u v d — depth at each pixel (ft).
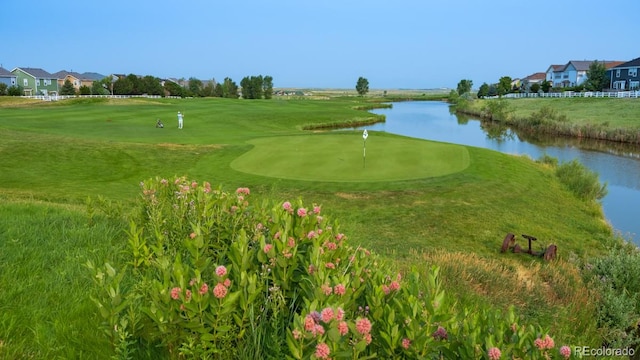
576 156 94.12
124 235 17.24
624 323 18.40
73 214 20.70
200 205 12.94
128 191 42.80
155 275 10.93
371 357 7.16
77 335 9.80
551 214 43.73
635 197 60.64
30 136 69.31
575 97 219.41
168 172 51.88
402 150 63.05
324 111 187.93
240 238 9.05
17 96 215.72
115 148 62.95
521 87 384.68
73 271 13.26
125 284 11.53
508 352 6.81
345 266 9.93
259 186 44.50
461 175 50.67
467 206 41.16
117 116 125.70
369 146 66.28
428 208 39.91
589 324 18.13
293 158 58.03
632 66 237.25
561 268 25.26
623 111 159.12
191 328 7.47
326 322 6.31
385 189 44.68
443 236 34.40
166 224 13.79
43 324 10.23
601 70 254.27
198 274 7.64
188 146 68.95
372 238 32.19
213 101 220.02
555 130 135.44
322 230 10.55
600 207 51.49
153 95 271.49
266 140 74.74
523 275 24.25
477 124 172.14
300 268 9.60
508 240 31.99
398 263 22.52
